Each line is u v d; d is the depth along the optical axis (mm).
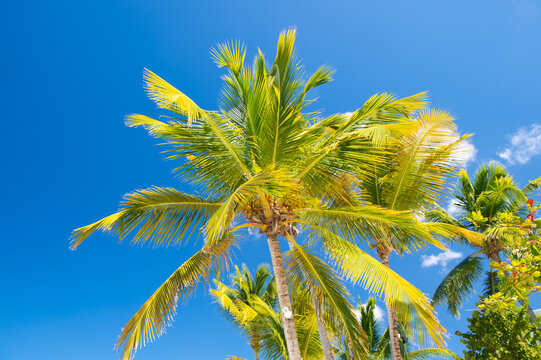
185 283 8234
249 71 7949
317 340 11742
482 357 7355
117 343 7574
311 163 7676
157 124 7586
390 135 7414
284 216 8055
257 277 16234
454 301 14141
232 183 7773
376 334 15328
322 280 8500
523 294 4898
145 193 7562
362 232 7973
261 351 12344
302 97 7875
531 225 4992
